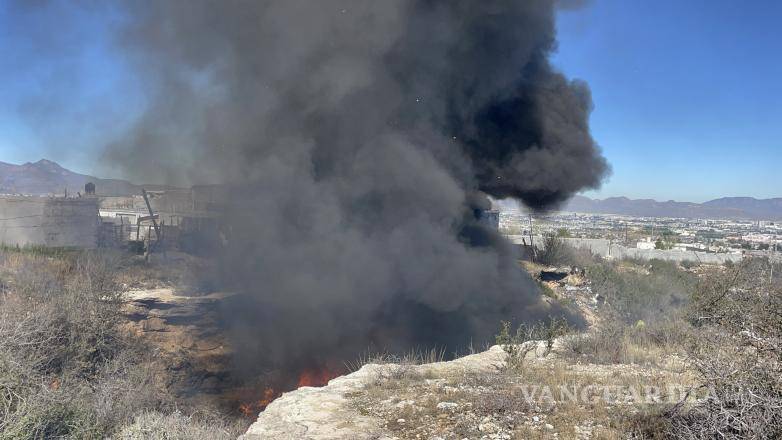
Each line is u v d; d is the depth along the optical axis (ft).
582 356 23.30
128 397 32.86
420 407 15.65
